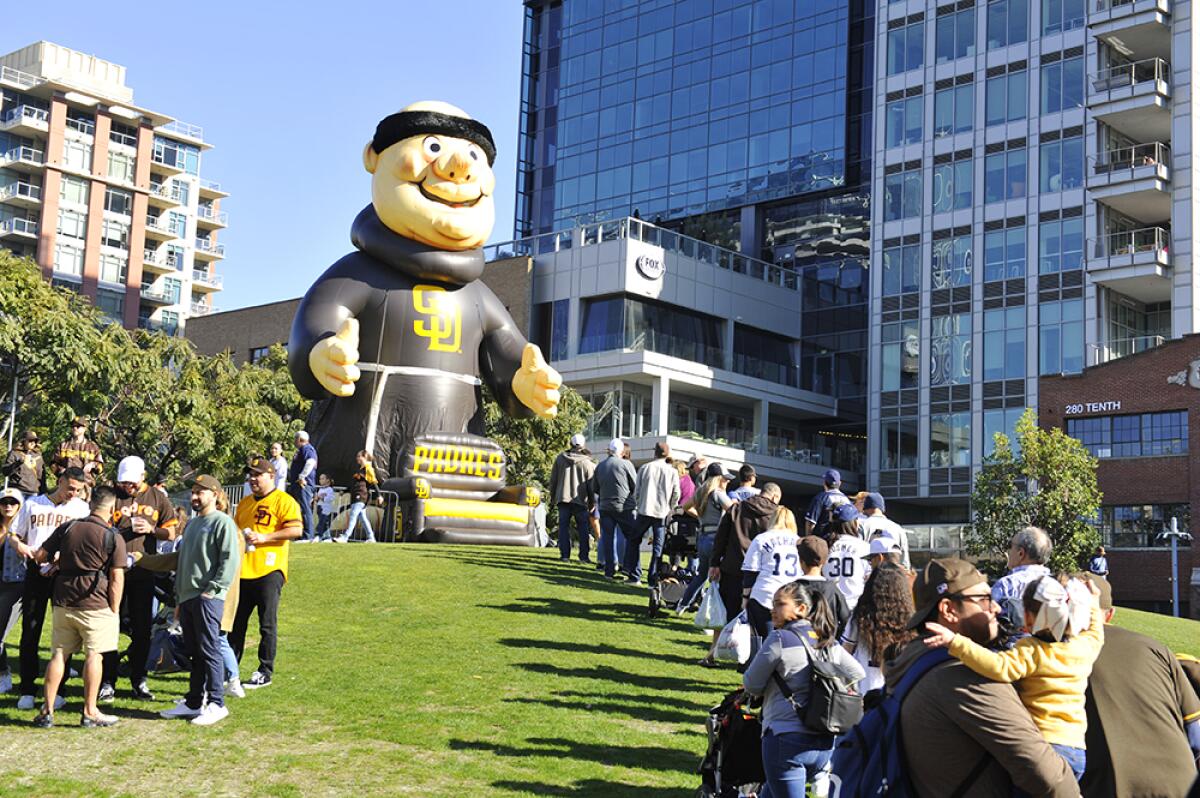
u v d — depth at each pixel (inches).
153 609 512.1
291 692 479.5
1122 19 2092.8
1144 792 250.4
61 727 420.8
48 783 360.2
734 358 2576.3
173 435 1697.8
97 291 4092.0
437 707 464.1
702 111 2999.5
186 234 4421.8
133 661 463.2
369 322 1016.2
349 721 440.8
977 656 220.4
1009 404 2272.4
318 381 983.6
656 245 2460.6
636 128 3107.8
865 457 2714.1
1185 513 1835.6
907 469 2400.3
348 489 1025.5
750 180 2896.2
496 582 752.3
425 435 1013.8
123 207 4180.6
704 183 2967.5
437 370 1026.1
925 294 2407.7
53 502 463.8
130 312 4168.3
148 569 454.9
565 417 1878.7
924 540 1945.1
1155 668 259.0
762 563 432.5
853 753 230.5
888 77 2506.2
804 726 286.7
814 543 367.6
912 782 224.4
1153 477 1866.4
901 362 2427.4
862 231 2723.9
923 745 221.6
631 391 2417.6
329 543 908.0
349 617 644.1
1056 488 1699.1
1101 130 2149.4
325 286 1013.2
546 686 502.9
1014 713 217.3
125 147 4192.9
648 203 3056.1
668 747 422.3
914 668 228.4
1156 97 2043.6
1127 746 252.1
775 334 2706.7
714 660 554.9
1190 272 2032.5
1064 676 242.4
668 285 2463.1
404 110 1010.7
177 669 506.0
